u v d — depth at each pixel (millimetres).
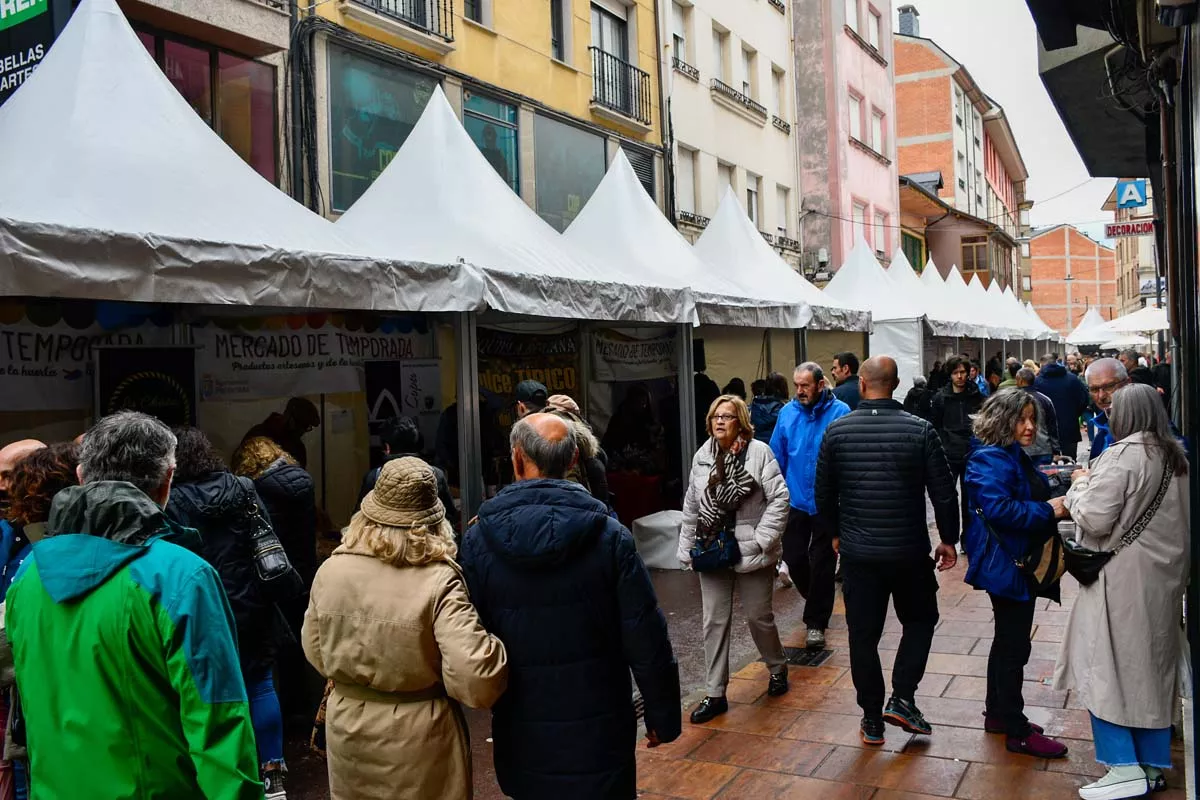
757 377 15516
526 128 14242
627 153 17031
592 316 7438
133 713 2232
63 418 6070
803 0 25609
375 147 11430
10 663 2635
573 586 2854
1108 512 3908
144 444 2459
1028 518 4324
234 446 7051
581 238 10086
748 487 5066
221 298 4816
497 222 7832
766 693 5531
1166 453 3918
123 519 2305
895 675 4723
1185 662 4262
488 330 9594
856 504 4641
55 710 2246
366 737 2779
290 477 4938
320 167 10586
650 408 11297
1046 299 86188
